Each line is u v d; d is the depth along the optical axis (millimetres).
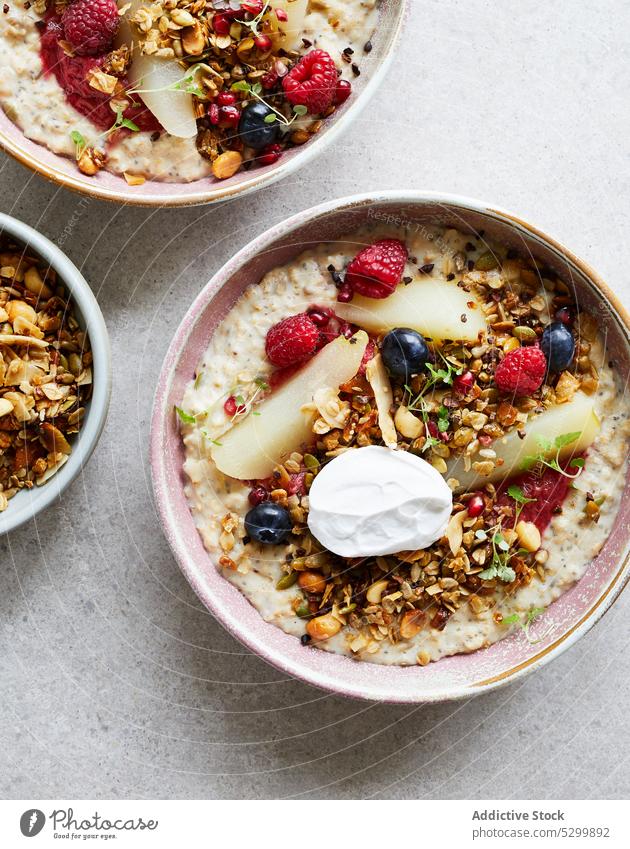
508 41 558
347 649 519
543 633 517
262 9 521
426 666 519
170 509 503
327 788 555
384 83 555
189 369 518
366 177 555
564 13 558
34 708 553
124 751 553
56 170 516
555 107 558
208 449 517
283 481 515
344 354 509
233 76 526
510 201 555
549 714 558
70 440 526
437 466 515
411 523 508
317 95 519
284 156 532
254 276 520
